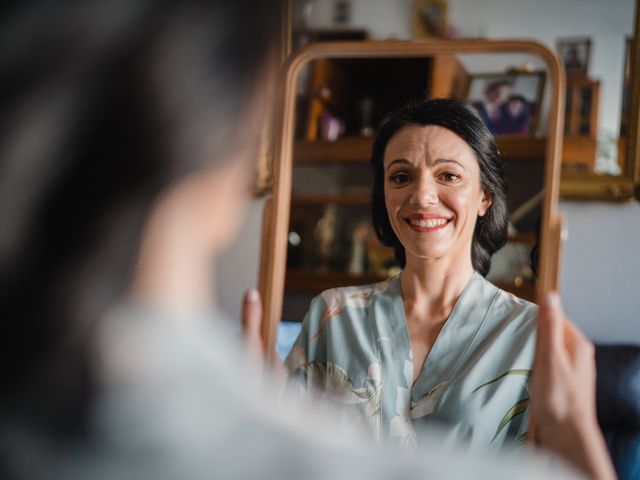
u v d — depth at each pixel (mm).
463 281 1075
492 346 1017
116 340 207
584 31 1793
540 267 984
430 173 1094
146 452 205
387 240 1185
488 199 1125
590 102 1785
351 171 1595
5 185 205
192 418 209
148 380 208
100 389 205
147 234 218
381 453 224
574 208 1824
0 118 207
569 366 466
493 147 1111
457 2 1896
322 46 1071
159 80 209
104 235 206
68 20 210
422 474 218
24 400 206
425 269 1071
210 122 215
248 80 224
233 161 228
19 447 205
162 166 211
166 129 210
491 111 1447
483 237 1133
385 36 1943
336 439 225
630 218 1787
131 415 205
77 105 207
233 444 212
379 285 1130
